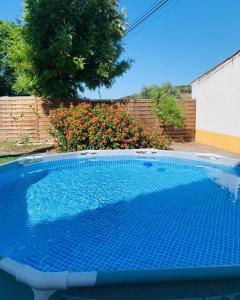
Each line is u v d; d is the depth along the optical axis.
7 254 3.35
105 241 3.63
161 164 7.85
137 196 5.43
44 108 13.74
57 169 7.43
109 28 12.78
